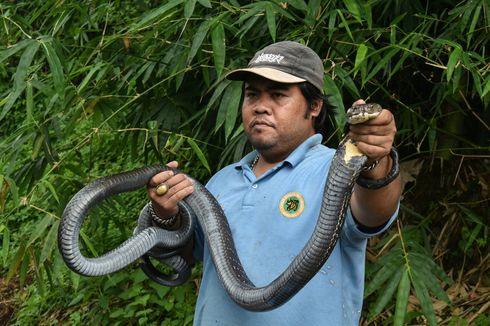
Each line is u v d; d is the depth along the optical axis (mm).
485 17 3793
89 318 5852
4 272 7277
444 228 5000
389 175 2107
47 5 4504
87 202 2596
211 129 4812
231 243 2533
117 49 4730
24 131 4508
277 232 2455
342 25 3840
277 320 2396
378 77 4719
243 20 3922
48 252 3748
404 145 5000
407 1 4410
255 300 2254
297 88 2578
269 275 2424
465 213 4848
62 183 4504
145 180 2688
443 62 4551
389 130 1913
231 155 4453
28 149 6883
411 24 4426
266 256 2451
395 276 3914
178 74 4148
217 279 2604
